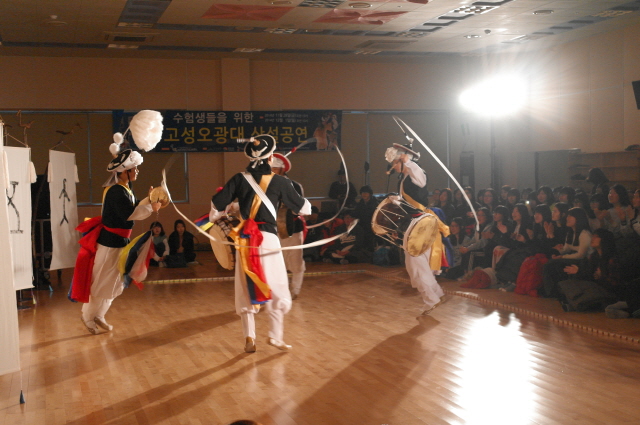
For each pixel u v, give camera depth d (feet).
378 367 12.75
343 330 16.11
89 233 16.05
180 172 37.73
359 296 21.02
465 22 28.99
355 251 29.22
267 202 13.79
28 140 35.35
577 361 12.82
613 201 18.29
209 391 11.51
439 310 18.31
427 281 17.37
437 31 30.91
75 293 15.75
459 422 9.71
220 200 13.61
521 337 14.90
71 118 36.01
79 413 10.50
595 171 26.48
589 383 11.41
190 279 25.49
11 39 30.60
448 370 12.41
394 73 40.55
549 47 35.47
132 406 10.80
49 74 35.17
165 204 15.38
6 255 10.70
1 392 11.65
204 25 28.43
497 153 39.19
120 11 25.53
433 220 17.21
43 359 13.92
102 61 36.01
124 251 15.79
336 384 11.72
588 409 10.12
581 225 18.21
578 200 21.36
